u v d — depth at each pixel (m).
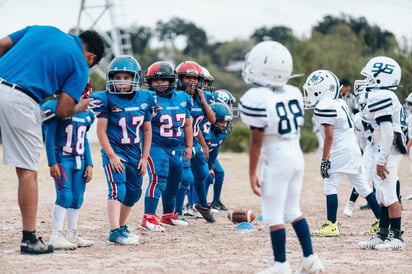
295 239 11.89
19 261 9.54
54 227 10.62
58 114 10.00
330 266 9.56
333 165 12.67
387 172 11.02
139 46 132.62
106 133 11.34
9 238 11.58
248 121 8.42
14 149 9.80
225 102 16.58
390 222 11.16
